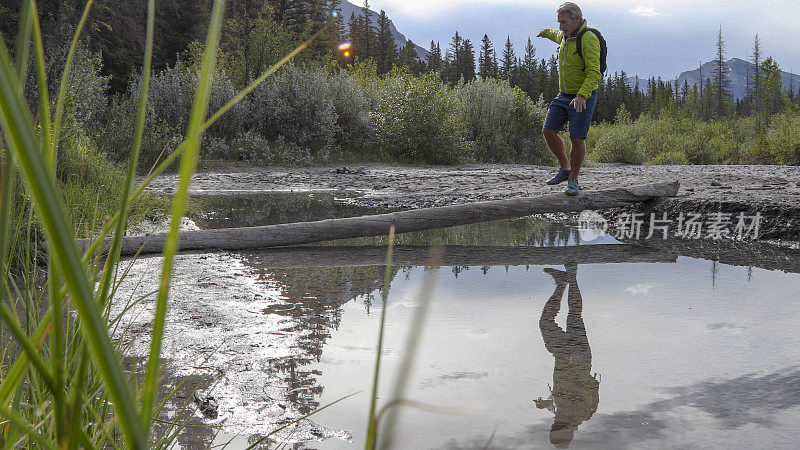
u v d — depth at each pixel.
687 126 36.53
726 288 3.48
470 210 5.79
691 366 2.18
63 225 0.26
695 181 7.98
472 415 1.75
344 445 1.62
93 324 0.27
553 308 3.05
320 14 43.88
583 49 5.55
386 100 15.98
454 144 15.54
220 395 1.95
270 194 9.29
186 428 1.71
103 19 19.31
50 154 0.38
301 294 3.40
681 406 1.83
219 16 0.30
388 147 15.57
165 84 14.17
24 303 1.11
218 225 6.00
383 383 2.03
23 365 0.40
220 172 12.34
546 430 1.66
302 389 2.00
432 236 5.82
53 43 10.06
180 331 2.63
